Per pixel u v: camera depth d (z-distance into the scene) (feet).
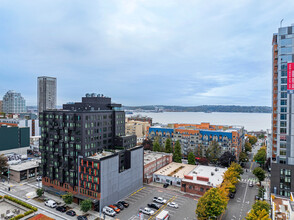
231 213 248.73
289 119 288.71
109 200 265.75
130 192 307.58
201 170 372.38
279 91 299.58
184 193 308.60
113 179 272.10
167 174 356.79
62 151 290.15
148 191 315.37
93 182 257.55
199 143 517.96
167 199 286.46
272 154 351.87
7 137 500.74
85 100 360.89
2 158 360.07
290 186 281.95
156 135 587.68
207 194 224.33
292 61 292.40
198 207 218.38
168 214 235.20
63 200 269.85
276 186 290.15
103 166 254.88
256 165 490.49
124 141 326.85
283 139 296.30
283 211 199.72
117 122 337.11
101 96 379.55
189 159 433.48
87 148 280.31
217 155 481.05
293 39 292.40
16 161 421.18
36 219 214.90
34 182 346.95
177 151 458.91
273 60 357.20
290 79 290.56
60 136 297.12
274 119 352.08
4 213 232.32
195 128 616.39
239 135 517.96
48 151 310.45
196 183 304.50
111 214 238.27
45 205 263.29
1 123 620.90
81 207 236.63
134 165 316.19
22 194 296.71
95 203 248.11
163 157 419.33
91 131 287.28
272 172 293.02
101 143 306.14
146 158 399.44
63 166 290.97
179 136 549.54
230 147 479.82
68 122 287.28
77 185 275.39
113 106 358.43
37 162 398.42
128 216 239.71
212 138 501.56
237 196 301.43
